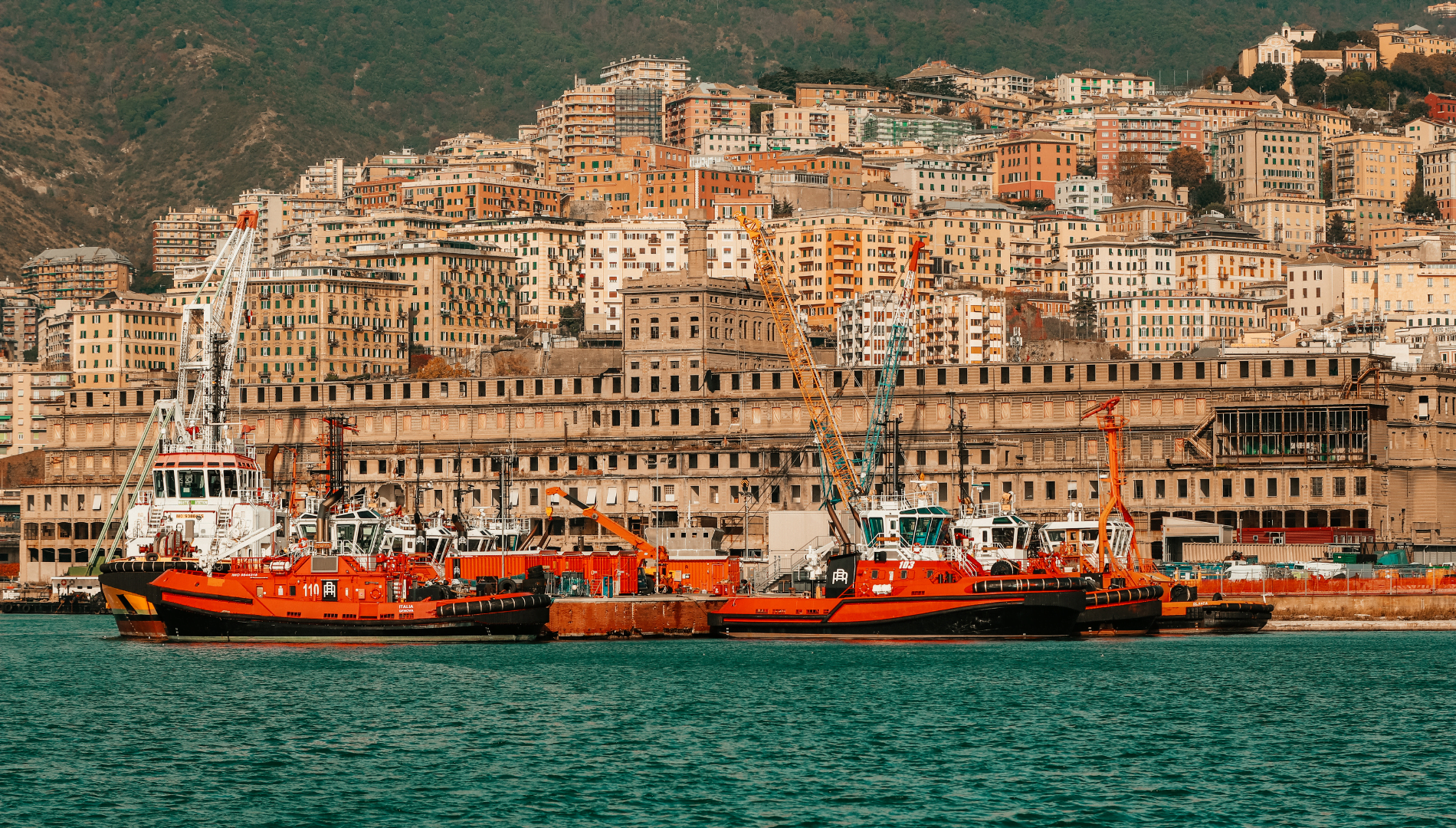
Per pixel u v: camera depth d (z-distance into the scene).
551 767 146.62
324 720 169.12
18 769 145.88
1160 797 135.75
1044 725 165.75
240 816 130.25
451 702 180.38
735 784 140.25
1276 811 131.25
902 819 129.12
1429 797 135.62
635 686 191.50
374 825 127.69
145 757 150.75
